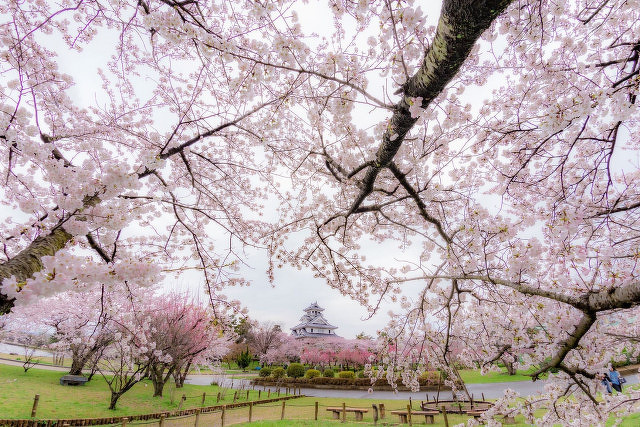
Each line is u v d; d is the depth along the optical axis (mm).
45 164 2295
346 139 4504
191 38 2814
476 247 3574
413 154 4145
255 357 45625
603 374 3518
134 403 11781
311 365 37688
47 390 11992
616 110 2799
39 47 3771
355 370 34188
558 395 3611
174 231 5273
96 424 8516
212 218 4336
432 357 4844
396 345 4641
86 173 2254
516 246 3354
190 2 2611
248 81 3262
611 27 3803
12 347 25750
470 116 3693
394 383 4715
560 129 2686
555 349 3518
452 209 4961
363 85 3436
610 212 3375
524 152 4016
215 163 5027
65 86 4039
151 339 11734
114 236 2938
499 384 17172
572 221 3205
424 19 2363
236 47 2844
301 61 2900
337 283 5957
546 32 3279
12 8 3504
